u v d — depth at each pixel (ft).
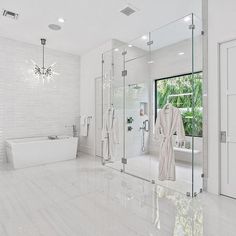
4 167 13.32
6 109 14.71
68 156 15.53
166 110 9.86
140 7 10.43
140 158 11.32
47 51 16.78
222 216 6.79
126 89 12.65
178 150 9.30
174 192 9.01
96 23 12.27
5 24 12.42
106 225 6.24
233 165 8.26
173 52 10.08
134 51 12.14
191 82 9.11
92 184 10.07
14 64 15.06
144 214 6.94
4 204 7.71
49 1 9.93
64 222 6.40
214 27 8.73
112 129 13.46
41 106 16.48
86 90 17.97
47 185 9.87
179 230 5.97
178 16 11.38
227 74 8.43
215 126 8.69
